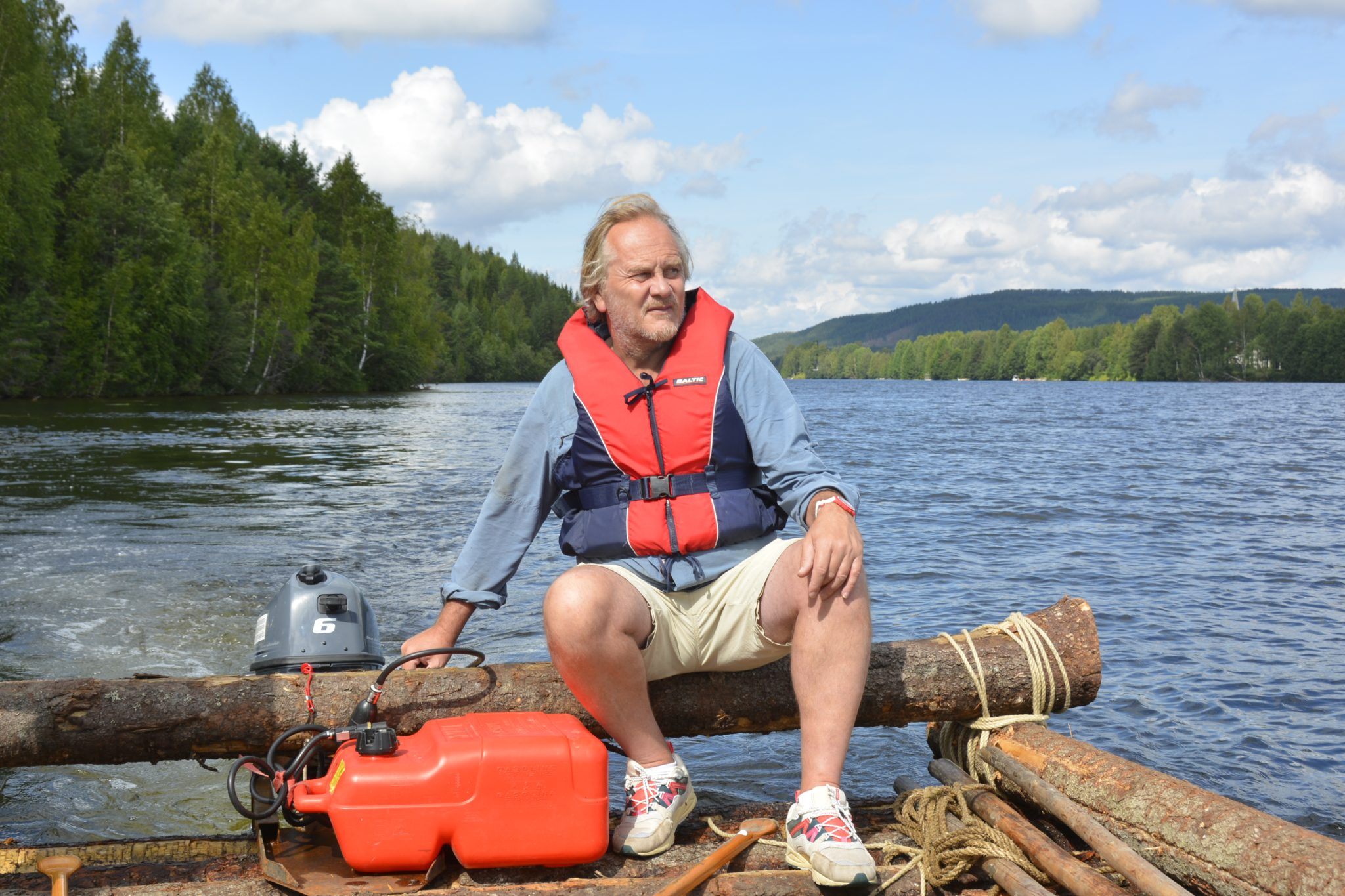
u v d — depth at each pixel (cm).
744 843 240
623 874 239
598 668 243
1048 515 1370
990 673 291
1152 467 2180
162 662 545
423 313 8812
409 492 1438
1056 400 7806
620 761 433
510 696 277
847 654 239
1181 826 237
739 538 257
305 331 6097
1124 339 16938
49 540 952
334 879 227
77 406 3788
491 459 2050
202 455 1997
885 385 16125
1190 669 614
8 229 3981
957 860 236
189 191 5959
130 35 7019
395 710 271
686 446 256
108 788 387
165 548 919
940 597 825
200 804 374
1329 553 1068
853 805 297
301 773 250
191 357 5044
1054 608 307
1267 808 413
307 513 1196
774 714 285
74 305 4422
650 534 254
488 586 275
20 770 402
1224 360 15112
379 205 7919
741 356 264
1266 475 2012
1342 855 206
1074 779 269
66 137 5125
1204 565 990
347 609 296
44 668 528
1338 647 669
